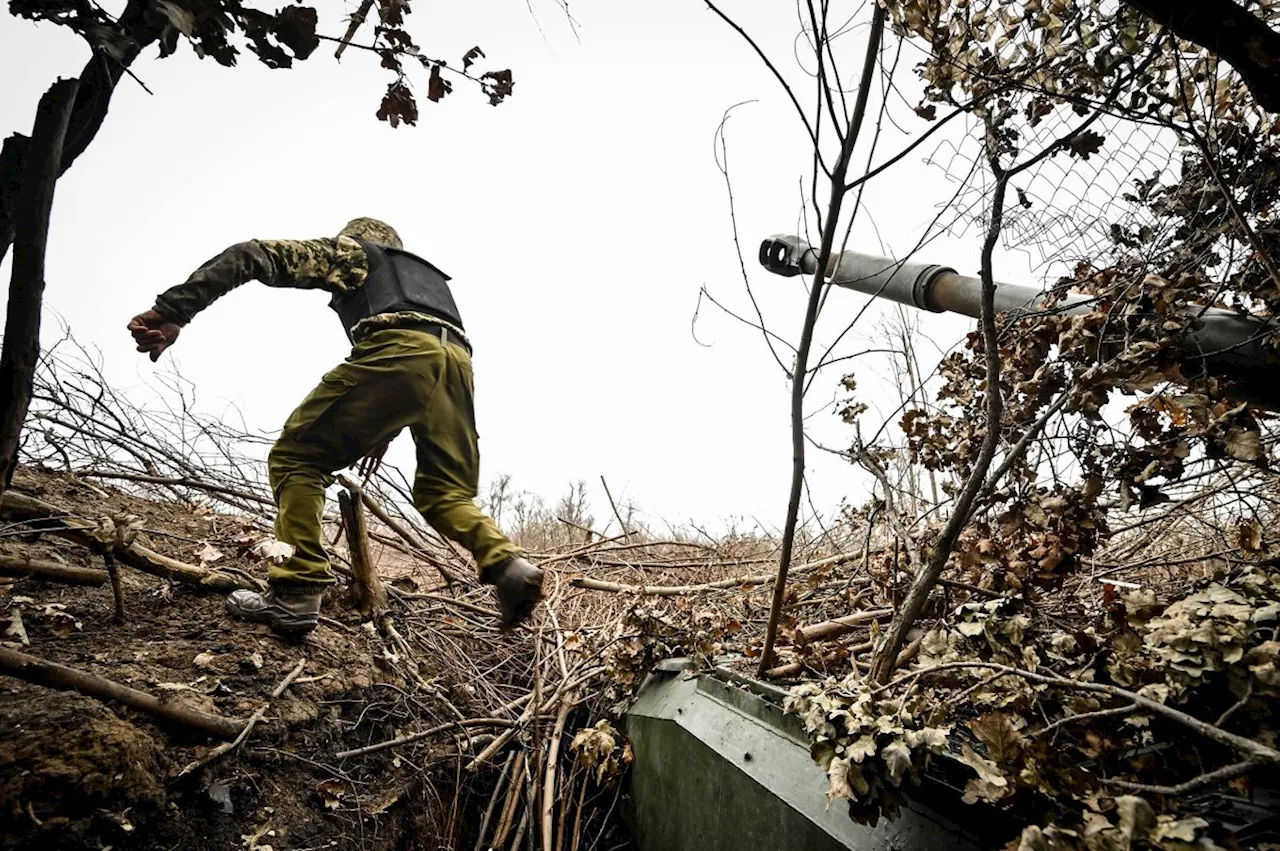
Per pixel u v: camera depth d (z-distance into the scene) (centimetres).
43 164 105
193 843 175
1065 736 142
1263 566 164
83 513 287
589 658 318
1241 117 190
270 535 323
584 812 286
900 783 132
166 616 249
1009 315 213
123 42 99
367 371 249
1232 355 186
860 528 304
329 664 259
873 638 189
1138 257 190
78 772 153
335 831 210
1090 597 238
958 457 214
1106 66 173
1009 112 183
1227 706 126
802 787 168
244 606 254
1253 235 166
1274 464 184
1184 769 129
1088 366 181
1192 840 94
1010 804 120
